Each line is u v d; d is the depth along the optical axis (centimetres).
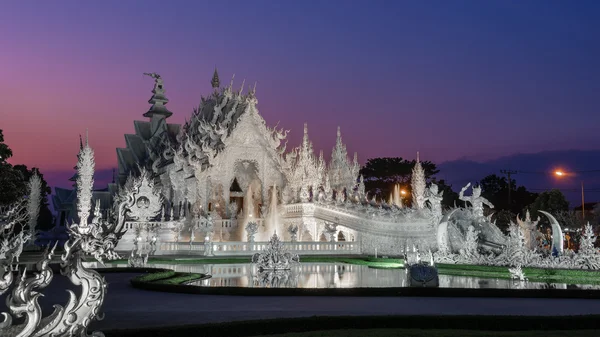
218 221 6250
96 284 1010
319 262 4322
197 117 7662
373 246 5184
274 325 1376
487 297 2034
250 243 4847
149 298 1959
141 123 9525
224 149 6569
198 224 5891
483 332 1377
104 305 1786
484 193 11575
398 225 5022
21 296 934
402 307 1759
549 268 3072
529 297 2028
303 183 6200
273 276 2962
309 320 1417
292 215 6297
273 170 6806
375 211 5372
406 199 11294
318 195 6325
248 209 6938
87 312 993
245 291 2069
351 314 1599
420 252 4419
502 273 3056
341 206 5841
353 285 2478
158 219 6606
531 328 1441
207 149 6488
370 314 1598
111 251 1093
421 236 4788
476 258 3638
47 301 1830
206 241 4647
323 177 7081
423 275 2261
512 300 1948
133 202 1162
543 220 8081
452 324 1451
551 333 1367
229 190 6706
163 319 1488
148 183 5772
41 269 978
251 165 7025
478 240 4341
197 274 2842
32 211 7400
